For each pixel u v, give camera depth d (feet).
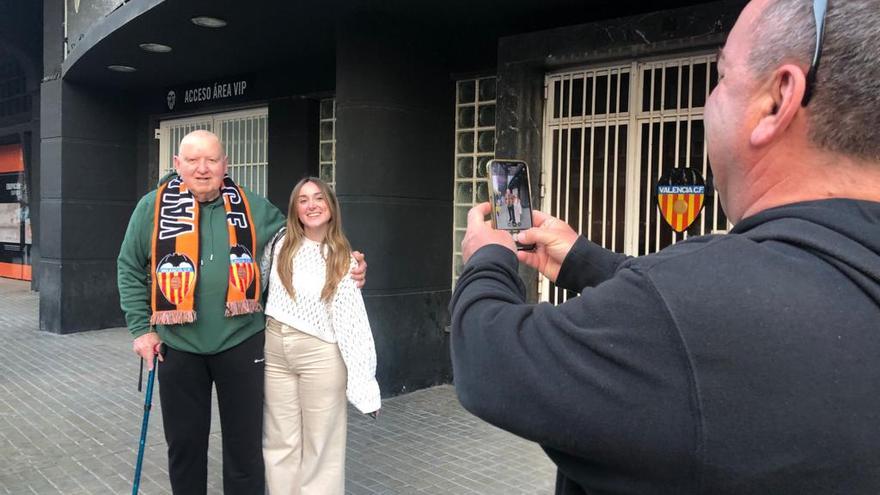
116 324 28.96
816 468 2.18
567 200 17.24
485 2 16.43
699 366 2.28
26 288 42.45
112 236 28.66
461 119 19.94
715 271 2.41
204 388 10.09
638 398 2.35
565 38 16.17
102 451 14.80
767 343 2.24
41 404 18.26
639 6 15.72
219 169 9.95
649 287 2.45
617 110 16.30
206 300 9.78
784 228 2.49
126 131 28.89
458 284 3.22
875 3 2.38
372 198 18.08
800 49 2.49
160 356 9.95
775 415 2.20
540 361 2.56
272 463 10.34
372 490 12.71
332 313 10.18
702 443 2.26
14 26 37.58
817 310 2.26
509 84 17.24
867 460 2.16
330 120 23.18
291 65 23.56
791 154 2.61
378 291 18.26
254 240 10.27
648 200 15.87
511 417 2.61
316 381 10.23
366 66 17.88
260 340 10.21
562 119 17.24
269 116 24.36
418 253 19.12
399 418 16.97
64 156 27.12
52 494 12.62
